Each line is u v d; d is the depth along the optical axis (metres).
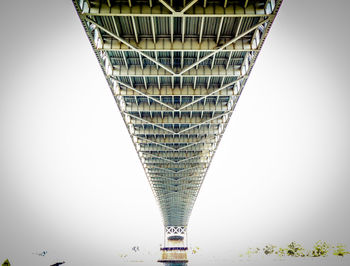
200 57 27.05
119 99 34.03
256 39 23.30
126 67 28.11
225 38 23.91
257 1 20.14
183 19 20.42
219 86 32.22
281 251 121.00
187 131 43.22
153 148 50.19
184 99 35.09
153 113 39.09
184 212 115.25
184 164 58.75
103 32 23.31
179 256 126.50
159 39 23.95
